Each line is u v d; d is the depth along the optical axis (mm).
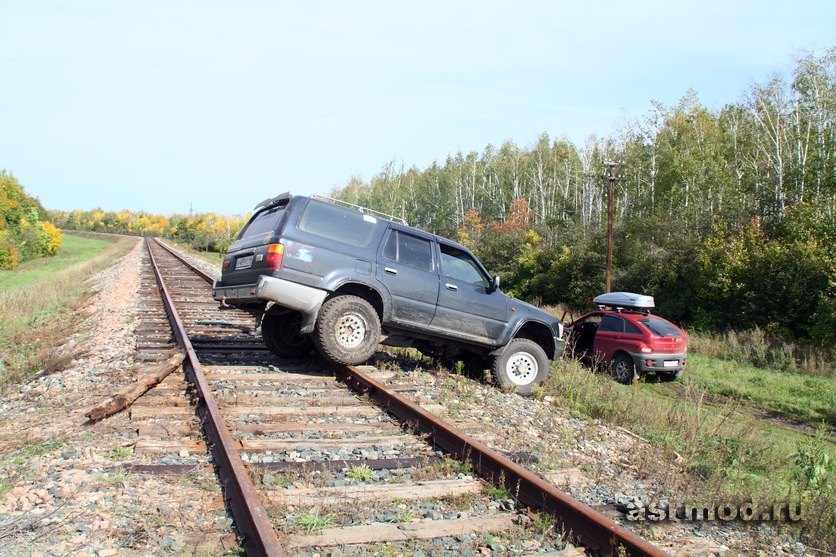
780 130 37719
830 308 22016
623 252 34375
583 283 35375
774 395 14828
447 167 83812
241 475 4496
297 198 8617
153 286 22969
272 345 9805
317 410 6992
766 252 26109
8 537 3822
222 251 72562
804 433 11781
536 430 7281
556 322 10727
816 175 33375
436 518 4430
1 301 19250
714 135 44875
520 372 10180
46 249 62156
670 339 15531
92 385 8336
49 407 7500
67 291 24938
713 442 7445
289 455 5535
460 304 9617
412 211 85438
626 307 16984
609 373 15492
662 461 6391
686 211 36156
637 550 3807
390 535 4070
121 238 122688
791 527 5223
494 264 46000
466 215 66188
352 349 8578
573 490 5297
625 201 47688
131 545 3793
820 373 17297
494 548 4008
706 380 16078
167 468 5051
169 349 10617
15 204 57438
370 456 5664
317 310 8484
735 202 36750
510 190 71625
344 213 8930
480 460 5363
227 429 6016
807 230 26125
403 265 9195
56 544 3764
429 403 7652
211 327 13148
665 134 44469
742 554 4480
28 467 5094
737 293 26562
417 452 5863
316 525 4109
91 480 4758
